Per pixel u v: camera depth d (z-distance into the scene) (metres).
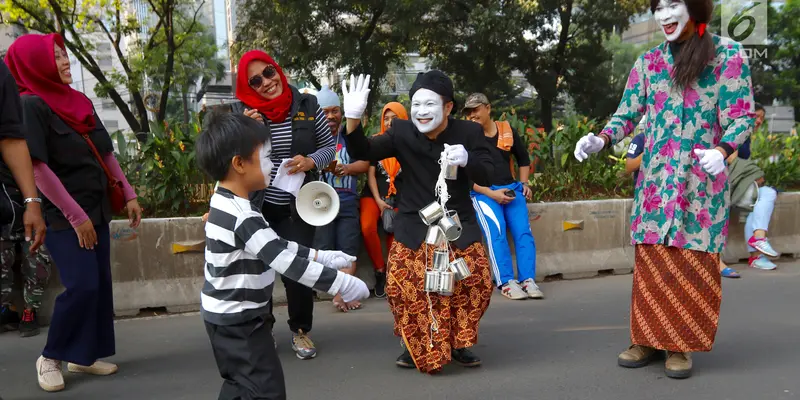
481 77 16.73
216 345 2.36
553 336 4.39
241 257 2.30
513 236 5.76
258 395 2.32
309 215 3.56
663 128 3.54
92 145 3.48
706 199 3.46
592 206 6.42
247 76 3.72
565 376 3.61
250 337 2.33
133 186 5.54
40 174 3.16
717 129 3.49
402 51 16.69
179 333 4.55
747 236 6.76
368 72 16.05
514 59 16.88
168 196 5.54
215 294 2.32
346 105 3.49
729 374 3.60
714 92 3.43
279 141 3.75
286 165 3.69
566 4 16.61
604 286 5.95
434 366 3.52
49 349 3.42
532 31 16.94
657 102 3.57
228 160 2.31
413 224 3.61
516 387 3.46
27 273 4.43
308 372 3.74
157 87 17.23
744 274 6.41
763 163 7.87
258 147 2.35
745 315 4.82
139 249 5.09
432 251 3.51
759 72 21.53
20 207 3.17
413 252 3.58
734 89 3.38
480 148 3.58
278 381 2.37
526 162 5.88
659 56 3.58
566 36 16.97
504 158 5.71
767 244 6.58
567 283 6.12
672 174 3.49
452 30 16.45
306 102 3.89
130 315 5.03
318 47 16.11
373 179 5.50
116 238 5.01
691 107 3.47
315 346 4.24
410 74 17.84
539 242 6.26
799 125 9.52
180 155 5.52
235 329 2.32
